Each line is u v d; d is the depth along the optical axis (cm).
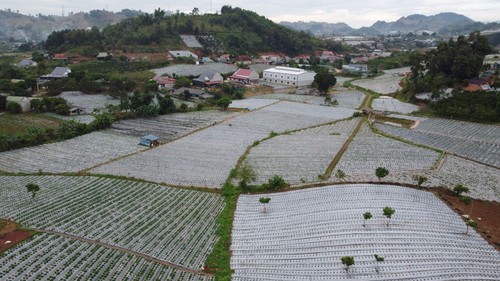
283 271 3052
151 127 7400
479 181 4744
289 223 3741
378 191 4212
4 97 8094
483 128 7238
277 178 4512
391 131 7131
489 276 2902
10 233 3462
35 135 6178
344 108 9362
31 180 4741
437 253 3156
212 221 3834
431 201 4066
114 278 2889
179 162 5466
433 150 5947
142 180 4794
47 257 3108
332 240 3384
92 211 3950
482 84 9681
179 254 3244
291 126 7606
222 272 3023
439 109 8194
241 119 8125
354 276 2942
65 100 8650
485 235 3431
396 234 3406
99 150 5950
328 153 5784
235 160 5556
